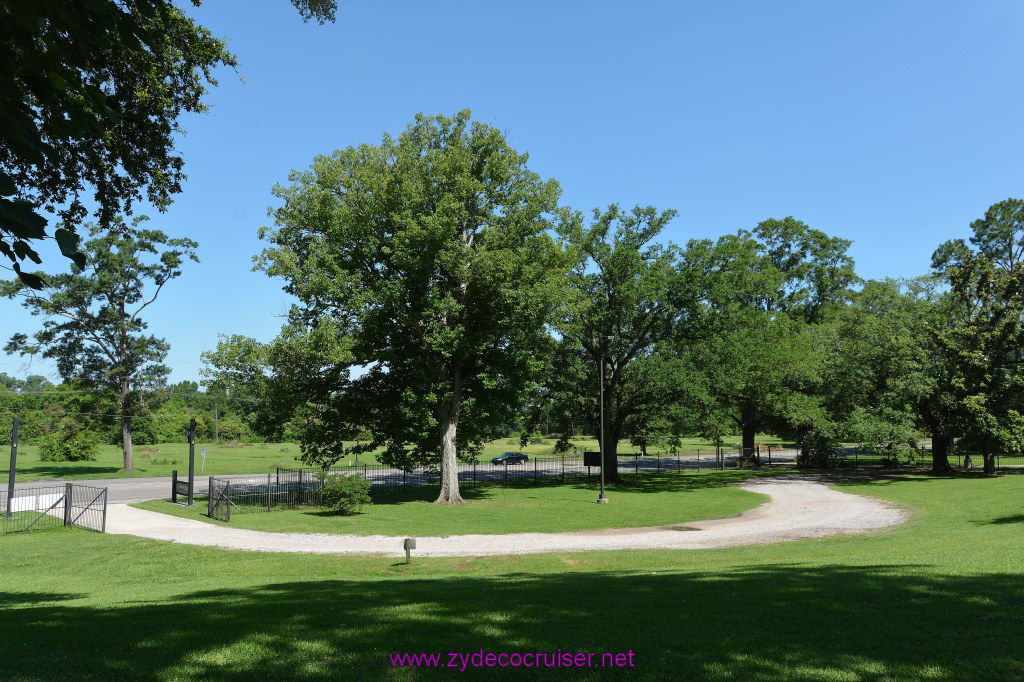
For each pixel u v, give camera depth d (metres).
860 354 36.19
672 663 5.71
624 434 47.25
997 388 33.28
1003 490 26.22
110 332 50.44
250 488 34.06
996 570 9.52
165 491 34.91
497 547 17.08
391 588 10.41
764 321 40.22
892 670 5.39
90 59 4.68
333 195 27.84
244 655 6.12
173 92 11.89
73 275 48.78
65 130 4.66
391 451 32.00
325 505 25.89
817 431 44.97
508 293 26.14
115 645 6.52
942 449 37.56
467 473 49.78
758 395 42.16
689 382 34.69
